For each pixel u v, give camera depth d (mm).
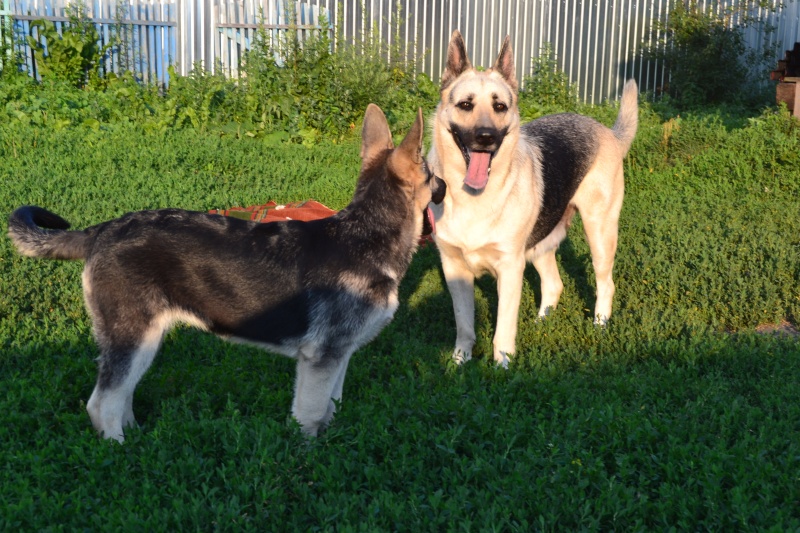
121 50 14844
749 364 5320
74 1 14711
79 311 5957
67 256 4258
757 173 10406
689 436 4031
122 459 3736
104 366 4102
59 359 4992
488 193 5430
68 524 3215
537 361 5359
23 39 14328
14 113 12195
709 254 7508
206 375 4793
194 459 3664
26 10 14352
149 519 3162
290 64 14234
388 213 4406
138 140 11781
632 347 5656
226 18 15695
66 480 3623
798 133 11055
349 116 14219
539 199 5879
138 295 4074
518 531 3178
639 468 3854
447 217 5586
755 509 3314
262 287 4191
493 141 5242
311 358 4199
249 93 13633
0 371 4922
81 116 12617
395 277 4426
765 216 8836
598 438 4016
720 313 6586
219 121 13367
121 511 3287
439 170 5660
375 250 4332
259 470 3605
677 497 3455
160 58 15375
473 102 5410
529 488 3469
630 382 4844
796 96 12078
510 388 4684
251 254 4223
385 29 17328
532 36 18297
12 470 3600
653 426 4094
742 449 3797
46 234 4223
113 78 14352
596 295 7074
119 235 4125
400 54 16781
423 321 6508
